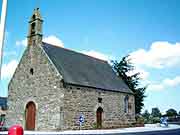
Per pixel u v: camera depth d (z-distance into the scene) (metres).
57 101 23.86
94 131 22.89
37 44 27.16
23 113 26.86
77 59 30.88
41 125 24.70
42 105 25.12
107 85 30.58
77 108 25.09
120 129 26.78
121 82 35.09
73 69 27.89
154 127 31.66
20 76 28.20
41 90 25.58
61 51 29.39
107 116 28.97
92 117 26.75
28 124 26.11
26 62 27.92
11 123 28.00
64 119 23.59
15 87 28.48
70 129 24.00
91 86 27.14
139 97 44.59
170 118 54.94
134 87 44.59
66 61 28.28
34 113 25.84
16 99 28.06
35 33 27.56
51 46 28.62
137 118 38.78
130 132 21.56
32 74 26.95
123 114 31.83
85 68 30.41
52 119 23.89
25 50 28.41
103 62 36.59
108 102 29.52
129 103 33.53
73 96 24.88
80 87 25.88
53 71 24.83
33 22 28.12
